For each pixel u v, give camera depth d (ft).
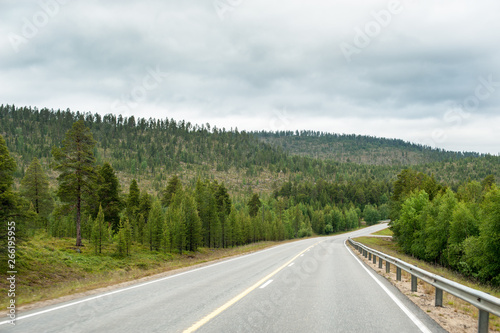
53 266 89.20
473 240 117.08
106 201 167.94
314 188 639.76
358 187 633.61
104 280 48.91
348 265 67.72
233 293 33.17
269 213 351.25
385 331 20.03
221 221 239.71
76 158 127.75
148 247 173.17
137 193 209.97
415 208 190.90
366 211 540.93
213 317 22.88
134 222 193.98
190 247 189.88
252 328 20.17
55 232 197.26
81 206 138.92
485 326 19.53
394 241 228.43
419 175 258.57
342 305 27.84
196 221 190.19
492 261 107.04
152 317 22.76
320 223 454.40
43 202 169.48
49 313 24.06
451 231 141.69
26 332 18.86
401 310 26.21
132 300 29.25
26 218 83.20
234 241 245.04
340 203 586.86
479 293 19.60
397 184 245.24
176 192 238.48
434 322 22.54
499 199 107.45
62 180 126.00
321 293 33.83
